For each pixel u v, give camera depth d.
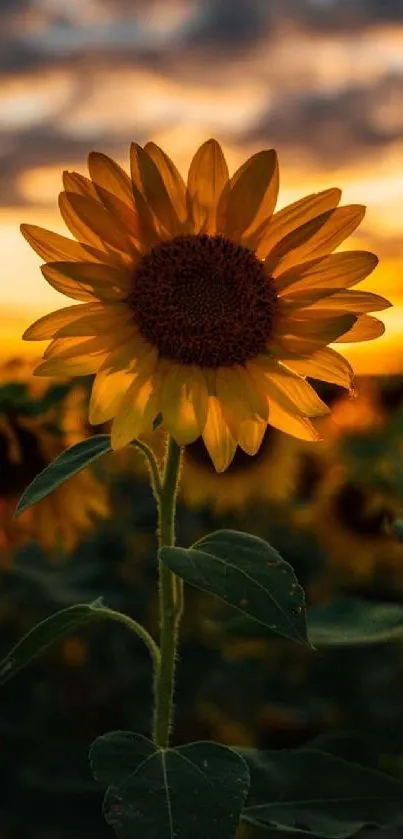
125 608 2.33
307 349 1.55
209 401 1.55
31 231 1.55
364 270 1.55
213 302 1.55
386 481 2.19
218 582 1.48
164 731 1.56
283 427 1.55
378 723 2.19
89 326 1.53
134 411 1.52
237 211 1.56
